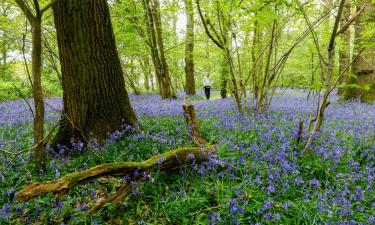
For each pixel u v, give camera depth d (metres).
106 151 4.86
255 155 4.43
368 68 11.14
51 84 19.45
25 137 5.85
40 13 3.54
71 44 5.09
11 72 18.52
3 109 9.60
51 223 3.30
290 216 3.34
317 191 3.64
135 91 20.62
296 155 4.74
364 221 3.24
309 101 12.84
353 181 3.98
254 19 6.10
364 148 5.20
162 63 14.62
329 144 5.17
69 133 5.30
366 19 7.27
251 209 3.26
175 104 10.73
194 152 4.30
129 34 13.38
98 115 5.35
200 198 3.54
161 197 3.66
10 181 3.96
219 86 16.38
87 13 5.05
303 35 6.36
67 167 4.46
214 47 9.55
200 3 7.09
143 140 5.26
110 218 3.39
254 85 8.87
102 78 5.34
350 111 8.84
